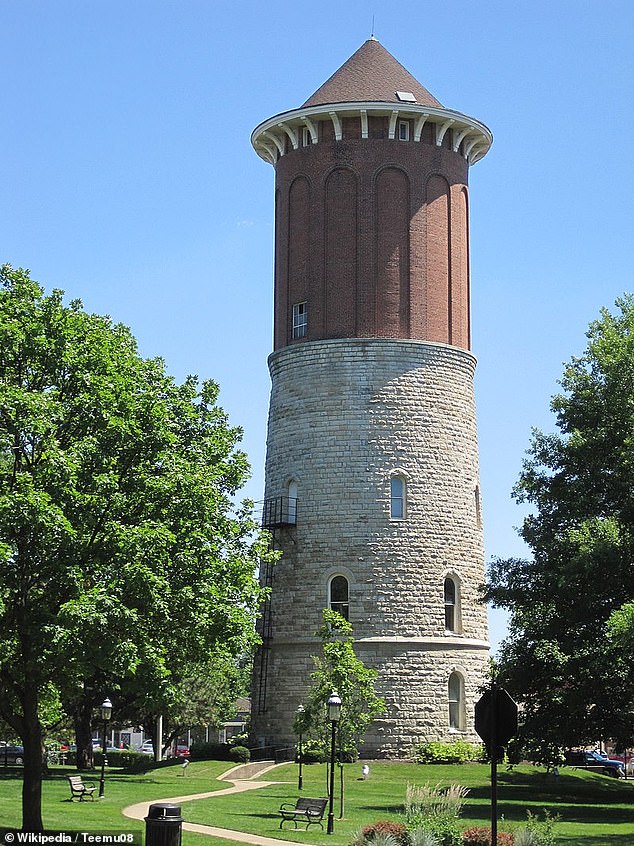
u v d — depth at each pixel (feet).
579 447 159.43
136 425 108.06
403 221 202.69
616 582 147.54
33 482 102.06
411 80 211.20
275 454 205.05
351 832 119.03
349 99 204.03
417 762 187.32
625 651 141.79
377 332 199.41
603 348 162.71
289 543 199.21
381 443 196.75
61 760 275.80
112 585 100.89
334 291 201.67
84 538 103.35
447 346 202.90
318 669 172.24
